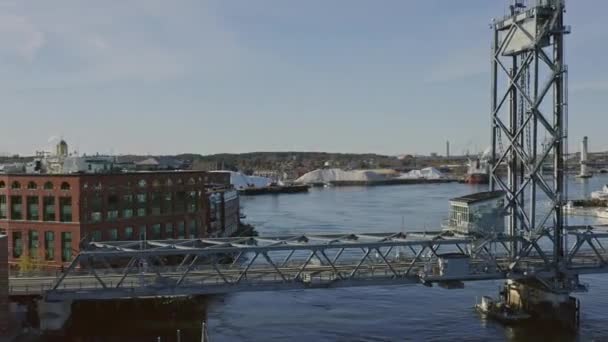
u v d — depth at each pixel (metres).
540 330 60.84
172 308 69.62
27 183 83.56
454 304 72.88
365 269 63.91
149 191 91.38
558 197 62.91
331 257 105.06
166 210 93.94
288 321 66.25
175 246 61.62
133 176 88.88
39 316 58.44
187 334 60.84
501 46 68.50
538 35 62.62
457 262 59.75
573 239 119.88
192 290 55.81
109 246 59.56
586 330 60.84
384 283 58.47
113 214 86.12
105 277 63.53
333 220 176.62
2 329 53.94
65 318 60.62
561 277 62.88
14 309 62.00
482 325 63.34
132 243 63.00
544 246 107.88
